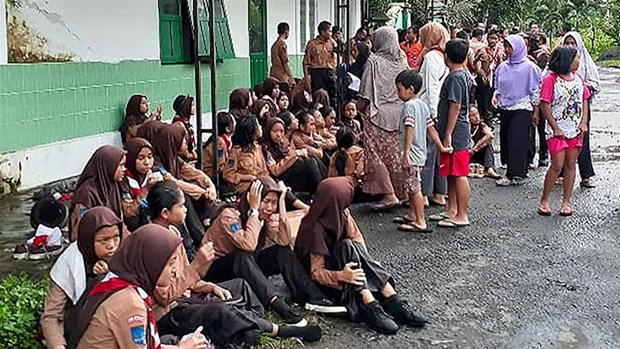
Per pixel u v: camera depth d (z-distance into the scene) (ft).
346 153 23.95
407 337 14.96
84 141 29.63
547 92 23.89
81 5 29.40
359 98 25.40
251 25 45.47
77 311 11.41
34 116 27.09
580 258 20.20
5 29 25.73
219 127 24.02
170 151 19.53
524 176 29.60
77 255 12.25
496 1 95.86
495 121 45.91
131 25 32.50
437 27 24.58
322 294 15.88
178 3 36.19
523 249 21.07
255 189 15.92
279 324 14.82
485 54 41.57
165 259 10.85
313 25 56.13
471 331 15.30
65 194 24.48
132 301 10.61
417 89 22.44
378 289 15.58
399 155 24.20
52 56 28.02
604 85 83.30
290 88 36.94
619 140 42.24
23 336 12.32
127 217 16.14
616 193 28.12
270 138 24.07
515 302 16.96
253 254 15.99
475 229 23.17
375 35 24.70
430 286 18.01
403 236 22.36
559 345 14.67
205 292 14.47
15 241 20.81
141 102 31.14
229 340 13.61
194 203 19.45
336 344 14.56
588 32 140.36
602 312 16.37
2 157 25.66
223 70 40.34
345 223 15.81
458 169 23.07
